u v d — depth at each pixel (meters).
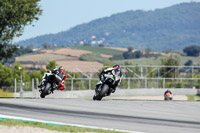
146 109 52.00
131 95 170.00
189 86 189.12
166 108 53.59
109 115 46.16
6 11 141.75
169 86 188.00
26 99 59.94
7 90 158.25
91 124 40.47
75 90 162.12
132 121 42.91
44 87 68.50
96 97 60.97
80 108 50.81
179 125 41.56
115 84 60.66
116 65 61.50
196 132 38.44
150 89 176.62
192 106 56.56
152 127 40.06
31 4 147.62
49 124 38.69
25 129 35.31
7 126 36.16
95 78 167.62
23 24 147.38
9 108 48.38
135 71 182.75
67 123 40.28
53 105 52.94
